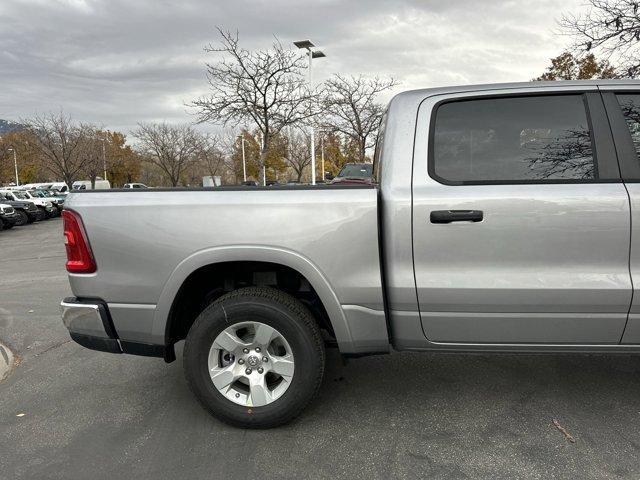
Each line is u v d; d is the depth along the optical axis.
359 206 2.78
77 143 39.50
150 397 3.55
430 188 2.77
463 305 2.76
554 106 2.82
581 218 2.64
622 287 2.64
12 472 2.65
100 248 2.94
